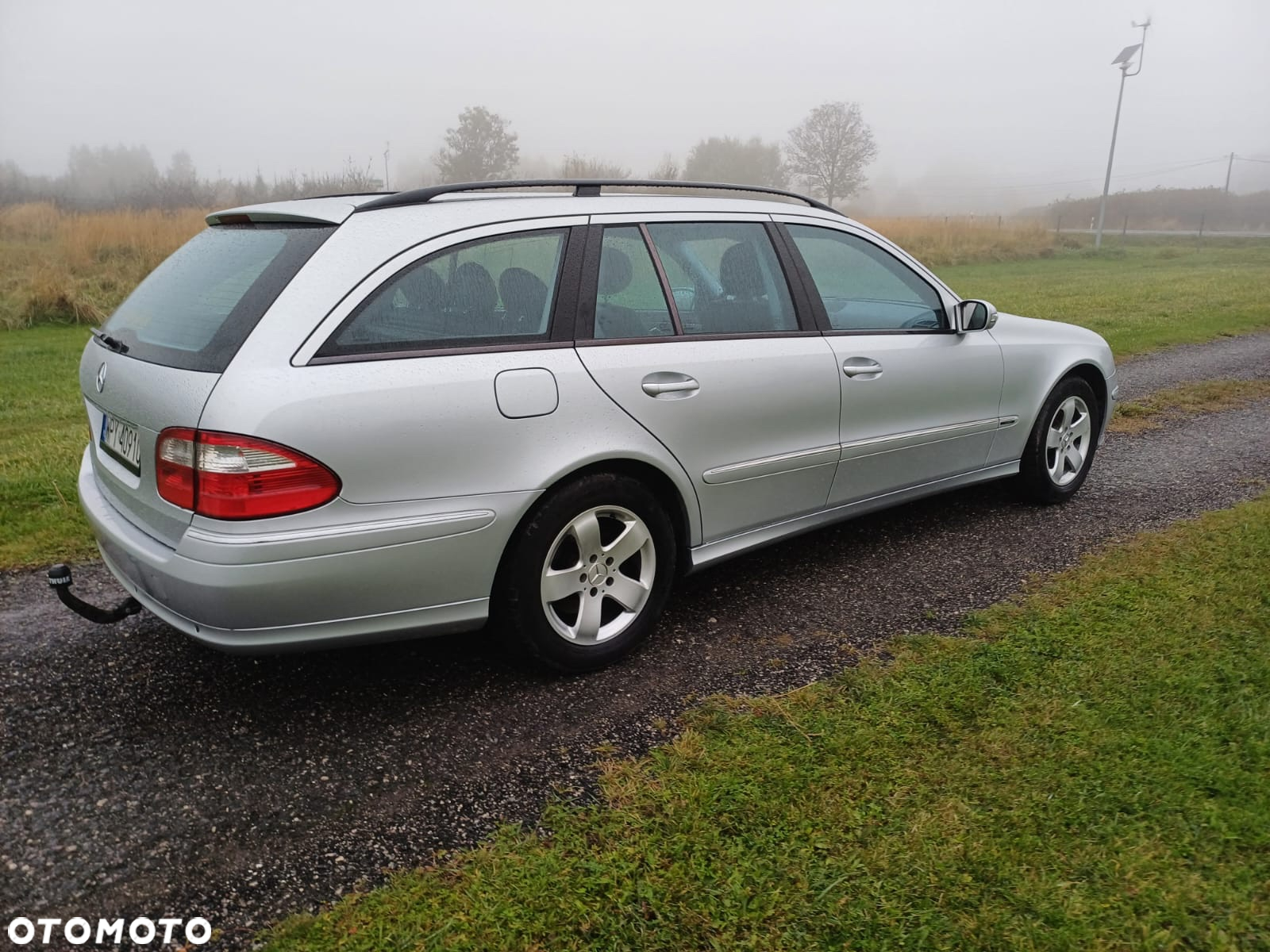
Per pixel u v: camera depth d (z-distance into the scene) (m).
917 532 4.61
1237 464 5.80
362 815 2.45
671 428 3.24
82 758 2.70
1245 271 22.92
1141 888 2.12
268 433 2.46
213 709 2.97
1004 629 3.45
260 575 2.50
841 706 2.92
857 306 4.01
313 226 2.85
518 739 2.81
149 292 3.20
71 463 5.61
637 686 3.12
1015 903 2.08
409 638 2.86
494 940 2.00
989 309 4.26
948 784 2.50
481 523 2.82
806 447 3.72
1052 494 4.99
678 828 2.35
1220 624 3.42
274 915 2.11
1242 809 2.38
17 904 2.13
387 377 2.64
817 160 78.12
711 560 3.57
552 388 2.93
